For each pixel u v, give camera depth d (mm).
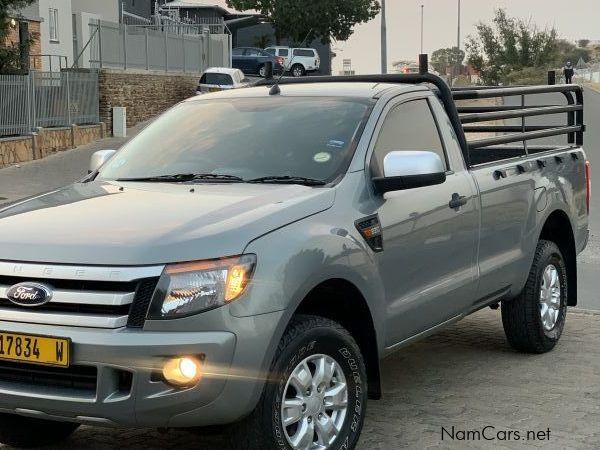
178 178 4812
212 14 61562
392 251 4625
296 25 60469
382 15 29172
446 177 5281
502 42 67062
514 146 7148
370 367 4570
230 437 3855
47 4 30406
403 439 4828
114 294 3609
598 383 5863
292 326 3971
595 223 13266
